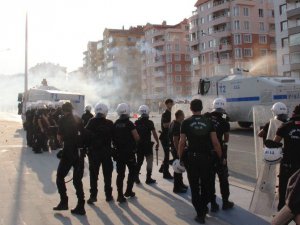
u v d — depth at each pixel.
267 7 79.38
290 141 5.34
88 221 6.04
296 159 5.30
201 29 84.56
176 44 96.25
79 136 6.55
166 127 9.41
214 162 5.98
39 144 14.95
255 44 77.88
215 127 6.49
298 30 56.47
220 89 25.25
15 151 15.64
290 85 21.53
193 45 87.25
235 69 25.48
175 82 95.50
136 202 7.18
